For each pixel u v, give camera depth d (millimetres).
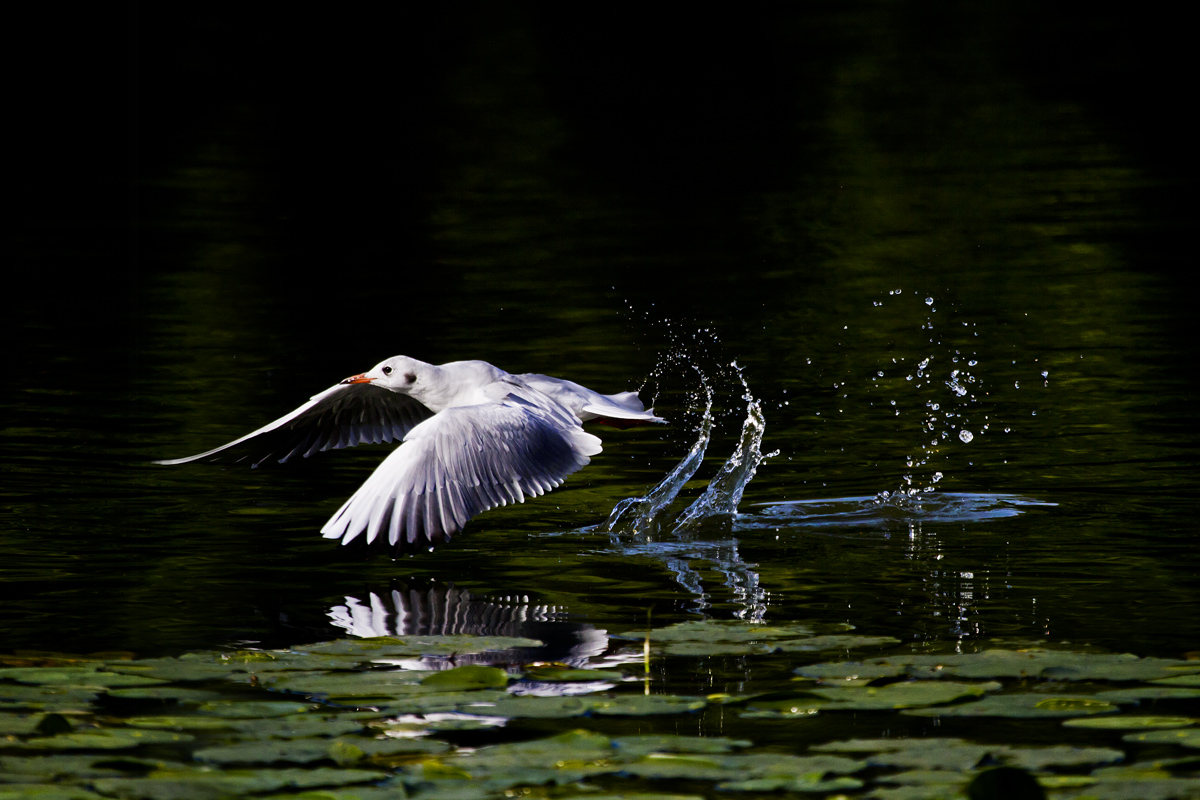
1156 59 38719
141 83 37469
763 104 35156
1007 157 29688
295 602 9391
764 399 15320
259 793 6355
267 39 42000
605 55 40469
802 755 6785
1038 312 18938
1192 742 6805
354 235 24812
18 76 37719
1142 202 25547
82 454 13188
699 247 23625
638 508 11719
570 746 6867
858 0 47562
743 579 9852
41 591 9594
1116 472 12281
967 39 42000
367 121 34156
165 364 16938
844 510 11531
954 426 14023
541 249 23672
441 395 10891
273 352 17531
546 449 9984
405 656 8227
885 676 7719
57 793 6305
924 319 18781
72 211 26391
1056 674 7641
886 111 34312
